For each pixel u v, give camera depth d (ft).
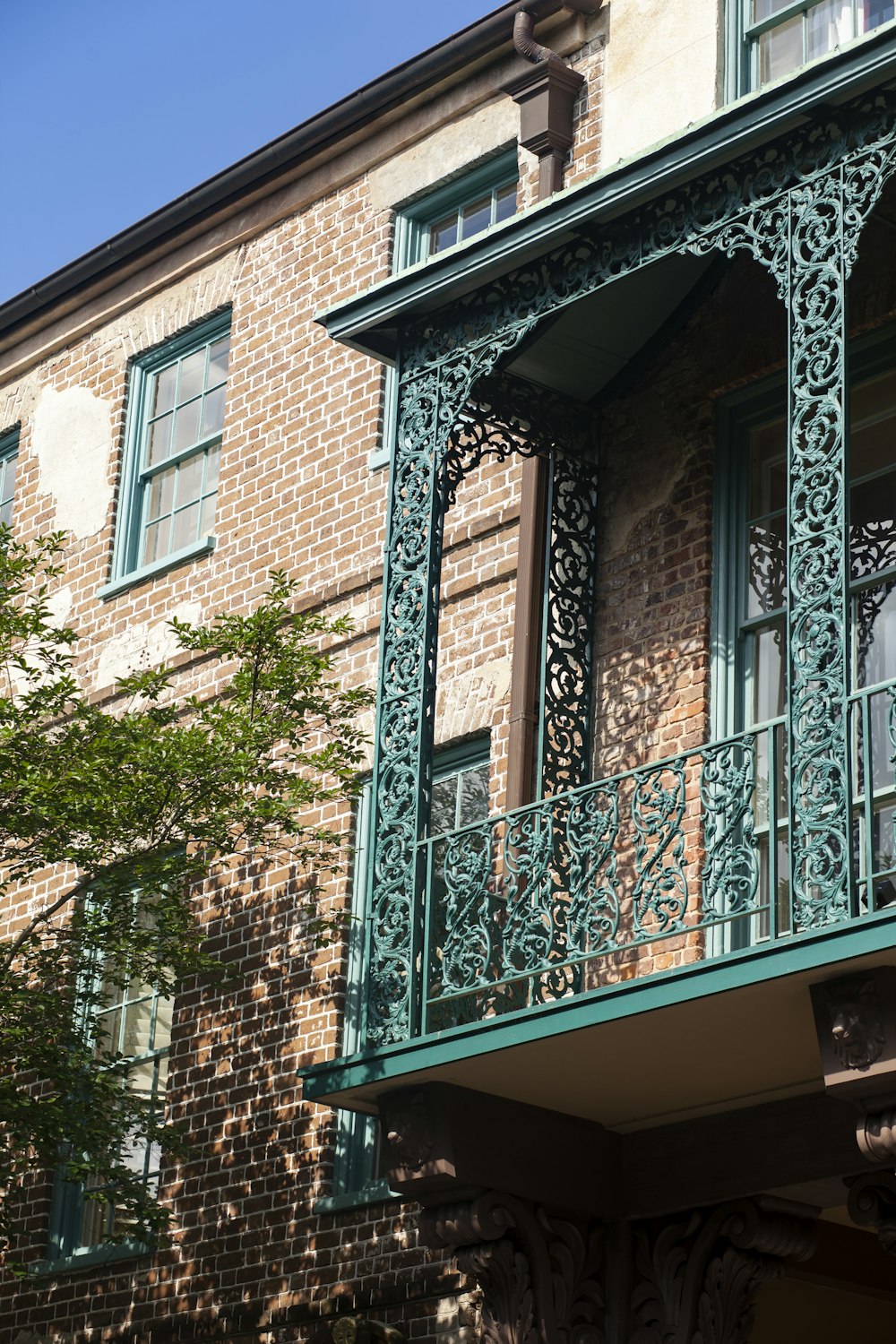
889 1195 28.71
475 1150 30.27
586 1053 28.86
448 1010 30.96
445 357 32.65
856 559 32.53
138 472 48.19
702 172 29.17
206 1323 37.29
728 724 33.37
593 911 28.76
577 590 35.81
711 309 35.22
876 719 31.42
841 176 27.71
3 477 52.34
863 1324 34.60
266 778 35.91
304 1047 38.04
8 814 35.17
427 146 42.91
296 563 42.50
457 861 30.25
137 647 45.60
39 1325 40.52
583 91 39.50
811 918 25.63
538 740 34.88
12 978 35.53
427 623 31.73
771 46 37.04
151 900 41.75
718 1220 30.91
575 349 34.96
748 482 34.53
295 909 39.34
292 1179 37.06
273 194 46.29
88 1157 39.52
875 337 32.96
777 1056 28.81
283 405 44.27
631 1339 31.37
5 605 38.58
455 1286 33.42
